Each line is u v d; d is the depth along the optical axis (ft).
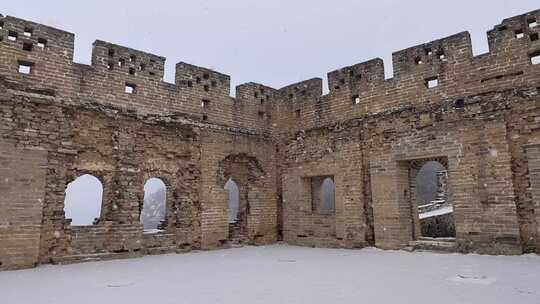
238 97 61.57
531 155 40.01
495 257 38.93
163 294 24.17
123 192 46.39
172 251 49.39
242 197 60.80
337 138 56.29
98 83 46.98
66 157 43.04
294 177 61.11
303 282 27.81
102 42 48.14
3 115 38.96
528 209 39.88
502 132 41.88
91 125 45.57
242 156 60.29
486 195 42.09
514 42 42.83
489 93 43.50
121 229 45.39
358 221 52.21
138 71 50.75
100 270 35.17
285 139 63.41
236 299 22.48
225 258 43.34
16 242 37.86
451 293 23.32
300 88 62.59
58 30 44.98
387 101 51.85
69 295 24.34
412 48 50.57
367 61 54.70
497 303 20.72
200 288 25.96
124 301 22.39
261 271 33.45
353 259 40.75
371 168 51.90
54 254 40.75
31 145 40.34
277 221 62.64
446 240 46.98
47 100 42.16
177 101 53.83
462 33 46.47
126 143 47.80
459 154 44.52
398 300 21.75
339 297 22.68
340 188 54.85
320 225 57.57
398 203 48.70
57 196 41.78
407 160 49.65
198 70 56.85
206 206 53.78
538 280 27.07
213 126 56.65
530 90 41.01
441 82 47.37
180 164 53.06
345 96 56.49
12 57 41.29
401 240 47.80
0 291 26.04
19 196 38.73
